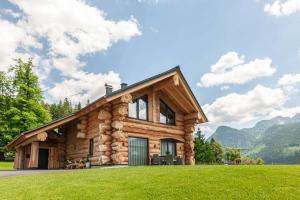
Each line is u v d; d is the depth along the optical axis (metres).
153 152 16.53
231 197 6.04
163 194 6.23
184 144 19.14
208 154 38.84
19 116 28.94
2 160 33.09
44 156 18.61
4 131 29.17
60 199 5.93
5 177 9.28
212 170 8.57
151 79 15.27
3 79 31.77
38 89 31.52
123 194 6.24
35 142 16.12
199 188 6.61
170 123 18.67
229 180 7.26
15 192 6.59
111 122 14.65
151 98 17.31
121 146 14.26
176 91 17.95
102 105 14.45
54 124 15.52
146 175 8.09
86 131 16.55
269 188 6.61
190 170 8.71
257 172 8.11
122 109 14.20
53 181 7.81
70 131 18.88
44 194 6.33
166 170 8.98
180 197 6.05
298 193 6.30
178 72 16.78
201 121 19.67
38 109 30.64
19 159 18.72
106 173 8.97
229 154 44.53
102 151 14.06
